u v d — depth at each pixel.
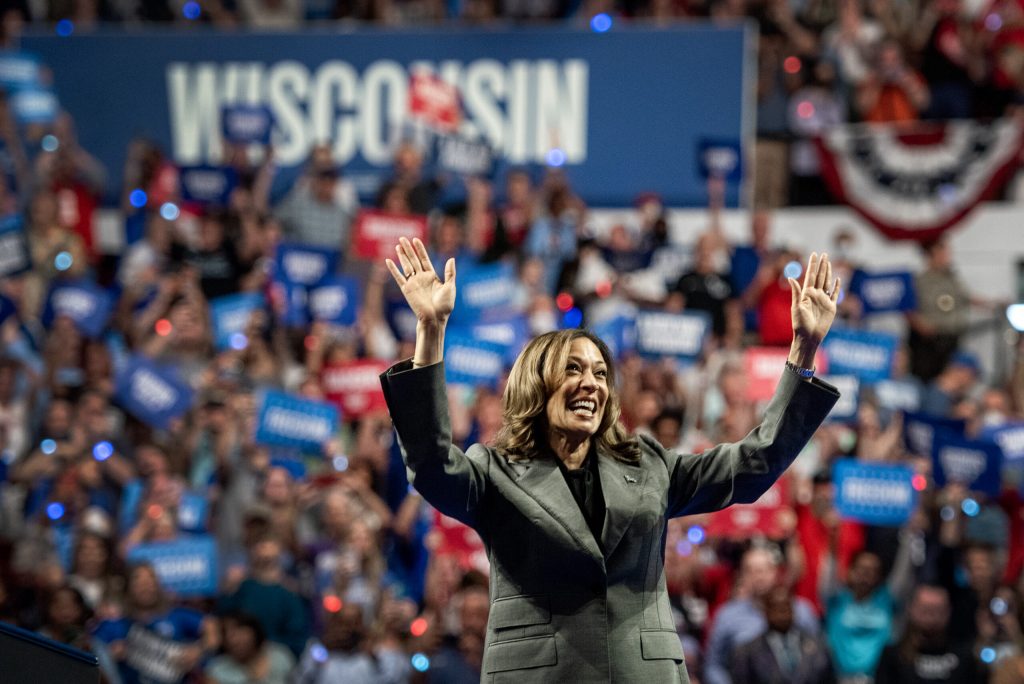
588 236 21.83
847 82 24.23
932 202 23.30
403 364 5.85
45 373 19.66
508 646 5.66
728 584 15.99
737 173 23.58
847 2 24.47
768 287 20.67
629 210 23.77
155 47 24.56
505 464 5.99
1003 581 16.92
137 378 18.33
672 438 17.61
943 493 17.27
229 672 14.75
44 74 24.61
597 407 6.04
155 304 20.77
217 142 24.47
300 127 24.23
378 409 18.30
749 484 6.09
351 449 18.70
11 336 20.52
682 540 16.19
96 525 16.92
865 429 18.12
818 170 23.89
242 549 17.28
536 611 5.68
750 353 18.36
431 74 22.16
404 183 22.28
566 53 23.92
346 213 22.75
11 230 20.69
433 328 5.83
